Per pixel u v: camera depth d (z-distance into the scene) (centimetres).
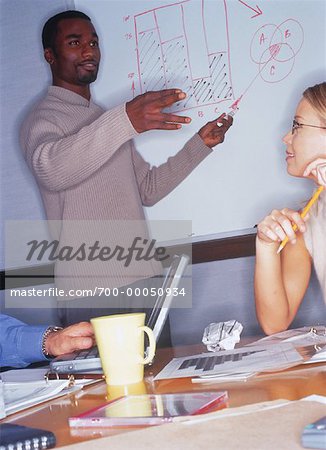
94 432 99
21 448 92
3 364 185
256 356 155
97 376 154
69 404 127
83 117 363
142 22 362
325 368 137
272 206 352
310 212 327
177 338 358
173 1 358
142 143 360
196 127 358
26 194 369
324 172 340
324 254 318
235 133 355
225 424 93
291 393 116
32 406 129
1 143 372
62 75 367
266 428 90
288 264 311
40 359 181
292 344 168
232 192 355
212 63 356
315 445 81
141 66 363
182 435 90
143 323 147
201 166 358
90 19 367
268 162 352
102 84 365
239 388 125
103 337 143
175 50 360
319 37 348
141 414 102
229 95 355
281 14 350
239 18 354
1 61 379
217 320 355
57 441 96
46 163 358
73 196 357
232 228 355
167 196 359
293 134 349
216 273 356
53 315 369
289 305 311
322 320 325
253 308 353
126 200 357
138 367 144
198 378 138
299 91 349
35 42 372
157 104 358
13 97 372
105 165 355
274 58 351
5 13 374
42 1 370
